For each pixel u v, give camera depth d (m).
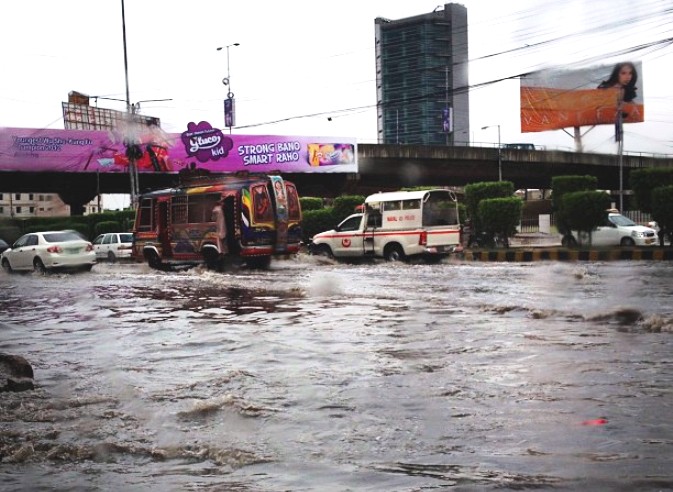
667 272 16.28
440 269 19.20
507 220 26.34
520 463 3.84
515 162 60.53
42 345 8.64
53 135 43.47
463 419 4.74
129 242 33.03
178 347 8.06
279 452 4.20
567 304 10.59
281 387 5.85
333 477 3.74
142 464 4.11
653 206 22.92
